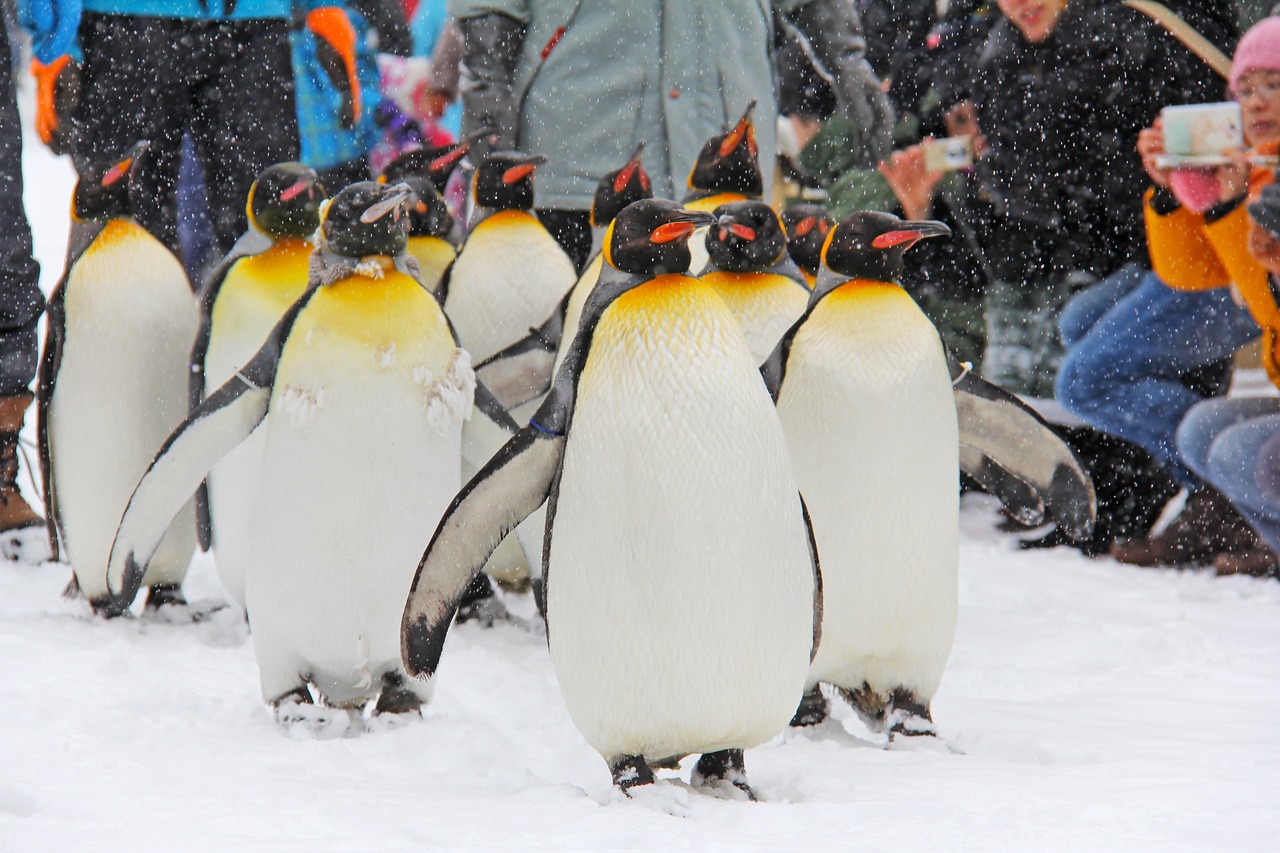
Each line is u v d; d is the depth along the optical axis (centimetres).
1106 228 1806
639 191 1299
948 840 696
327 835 693
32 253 1605
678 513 762
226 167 1716
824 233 1298
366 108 2036
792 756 934
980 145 1858
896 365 936
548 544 806
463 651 1254
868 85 1842
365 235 966
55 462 1295
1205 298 1725
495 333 1304
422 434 957
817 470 947
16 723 912
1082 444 1864
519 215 1338
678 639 770
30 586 1452
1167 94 1745
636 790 784
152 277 1269
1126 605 1533
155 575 1316
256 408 1014
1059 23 1756
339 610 966
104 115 1702
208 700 1025
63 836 681
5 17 1642
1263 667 1241
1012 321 1920
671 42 1661
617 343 781
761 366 988
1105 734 991
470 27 1681
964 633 1376
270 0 1686
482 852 662
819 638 868
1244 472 1656
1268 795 789
